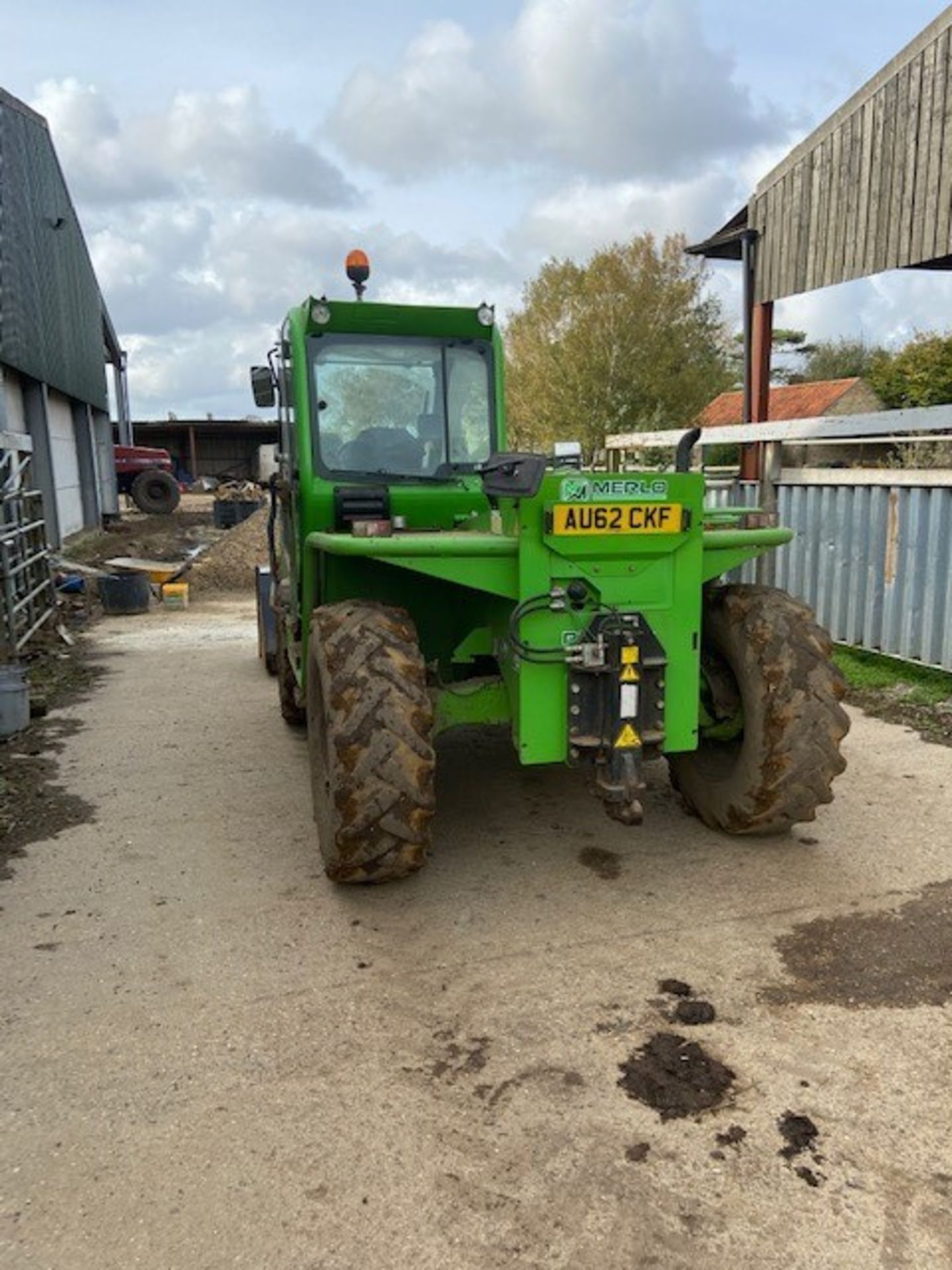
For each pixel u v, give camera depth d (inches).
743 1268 77.5
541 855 157.9
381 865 134.6
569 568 133.6
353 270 178.4
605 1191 85.6
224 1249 80.0
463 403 177.5
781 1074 101.2
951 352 1122.7
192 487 1556.3
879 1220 82.0
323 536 145.6
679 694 140.3
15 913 141.2
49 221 678.5
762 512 150.8
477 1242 80.4
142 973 123.6
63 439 754.2
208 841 167.8
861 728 227.1
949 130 310.5
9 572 327.0
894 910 137.2
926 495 263.3
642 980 119.7
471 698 148.9
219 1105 97.9
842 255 362.0
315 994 118.0
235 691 285.3
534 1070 102.5
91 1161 90.3
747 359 422.6
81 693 286.8
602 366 1146.7
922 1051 104.7
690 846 159.9
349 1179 87.6
